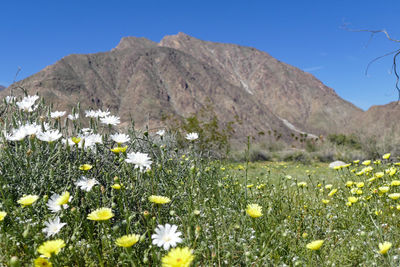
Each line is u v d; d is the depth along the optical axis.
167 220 2.60
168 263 1.35
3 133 2.65
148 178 2.96
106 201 2.48
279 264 2.13
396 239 2.54
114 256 2.09
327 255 2.31
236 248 2.24
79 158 2.92
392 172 3.74
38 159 2.72
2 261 1.88
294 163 21.50
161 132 3.85
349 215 3.07
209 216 2.61
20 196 2.52
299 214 3.11
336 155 22.75
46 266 1.51
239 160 12.56
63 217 2.18
